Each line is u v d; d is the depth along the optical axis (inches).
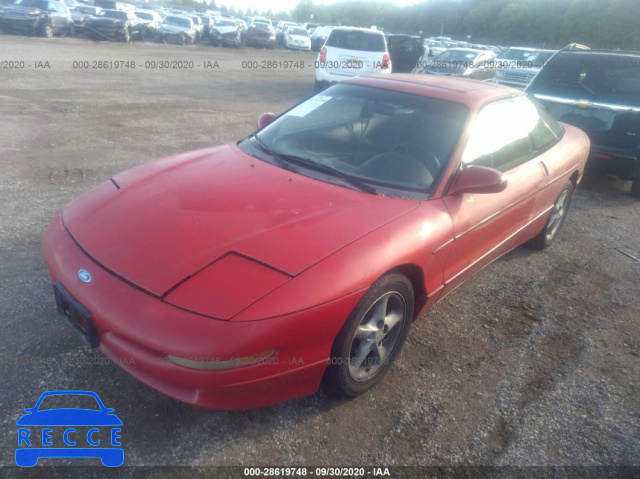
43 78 507.8
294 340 87.7
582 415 110.7
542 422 107.3
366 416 104.0
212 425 97.6
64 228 106.6
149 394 102.9
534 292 163.0
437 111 135.9
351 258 95.5
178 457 90.3
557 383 120.0
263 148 134.9
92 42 969.5
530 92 297.0
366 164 124.1
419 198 117.4
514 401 112.7
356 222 104.1
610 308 157.6
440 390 113.7
